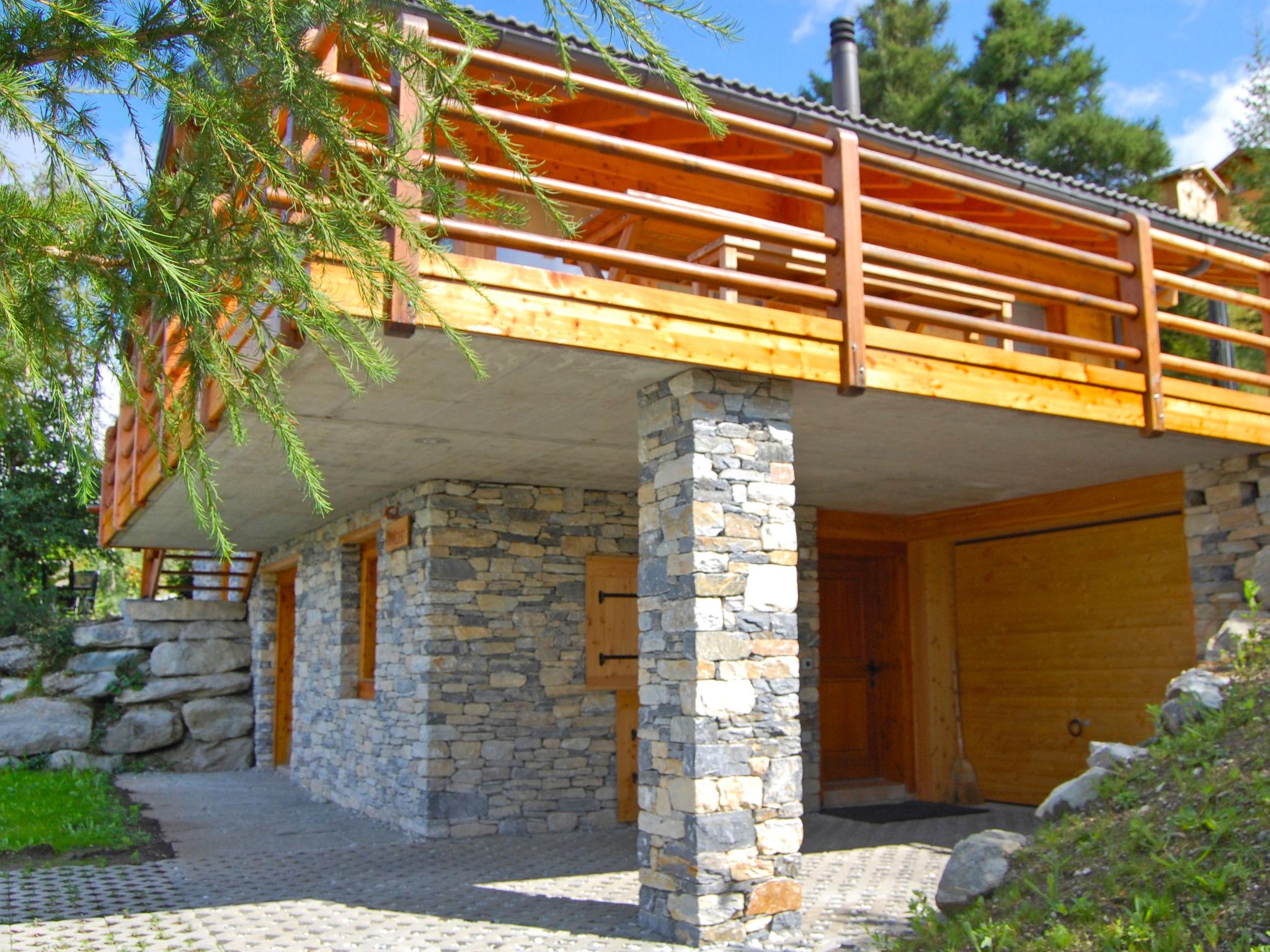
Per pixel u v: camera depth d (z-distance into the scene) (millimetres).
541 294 5094
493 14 5488
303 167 3396
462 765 8547
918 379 6055
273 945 5340
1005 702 10461
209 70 3230
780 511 5719
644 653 5777
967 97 19172
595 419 6715
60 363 3160
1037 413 6578
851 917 5898
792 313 5750
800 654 10078
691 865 5227
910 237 9578
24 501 16188
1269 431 7707
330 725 11031
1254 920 3852
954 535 10578
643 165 8344
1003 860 5074
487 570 8852
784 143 5977
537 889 6652
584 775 9031
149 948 5281
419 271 4793
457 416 6605
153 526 11008
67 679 13938
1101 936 4039
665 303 5406
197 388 3346
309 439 7172
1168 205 15391
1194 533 8336
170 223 3148
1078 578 9820
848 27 10359
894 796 10797
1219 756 5293
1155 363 7121
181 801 10977
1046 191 8156
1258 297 8180
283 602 14711
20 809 9367
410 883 6844
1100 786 5598
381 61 3744
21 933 5574
